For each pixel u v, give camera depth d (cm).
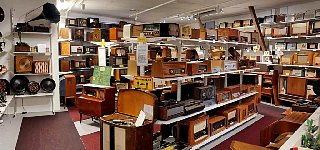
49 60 602
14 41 572
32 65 571
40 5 596
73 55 825
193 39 407
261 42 775
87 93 529
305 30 671
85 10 948
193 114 369
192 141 366
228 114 464
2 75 564
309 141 174
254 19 773
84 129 482
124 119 316
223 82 530
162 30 362
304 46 693
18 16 576
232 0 730
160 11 960
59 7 780
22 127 486
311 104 390
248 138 442
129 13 1023
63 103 697
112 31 596
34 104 609
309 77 662
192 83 425
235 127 490
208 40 439
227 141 425
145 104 314
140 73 383
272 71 757
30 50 566
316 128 204
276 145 228
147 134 288
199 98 399
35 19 554
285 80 705
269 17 777
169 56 481
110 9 929
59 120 541
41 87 591
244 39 550
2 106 446
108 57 811
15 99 588
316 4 712
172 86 414
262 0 719
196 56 479
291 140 192
